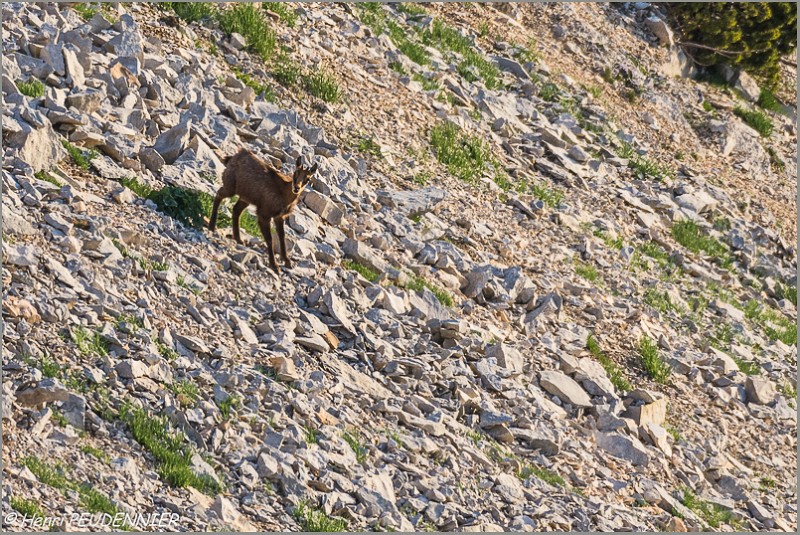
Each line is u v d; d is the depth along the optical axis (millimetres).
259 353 43688
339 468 39562
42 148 47344
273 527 34938
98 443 34625
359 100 73312
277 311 47219
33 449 32625
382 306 53062
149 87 58469
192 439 37188
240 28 70812
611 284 70875
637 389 57906
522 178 79125
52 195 45469
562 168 84375
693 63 123188
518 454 48406
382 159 68188
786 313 84562
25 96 49938
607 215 81000
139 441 35750
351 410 43969
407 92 78625
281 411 40781
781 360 74250
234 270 48656
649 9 121250
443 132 75938
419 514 39562
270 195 48750
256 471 37219
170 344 41000
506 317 58969
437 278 59000
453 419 47250
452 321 53500
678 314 72562
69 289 40250
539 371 55188
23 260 39719
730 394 64250
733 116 118000
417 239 61656
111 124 53188
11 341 36281
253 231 53625
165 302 43469
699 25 120875
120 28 60750
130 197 49000
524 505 43531
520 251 68000
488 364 52469
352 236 57875
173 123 57531
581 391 55219
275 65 70250
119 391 37062
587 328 63125
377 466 41281
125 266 43688
